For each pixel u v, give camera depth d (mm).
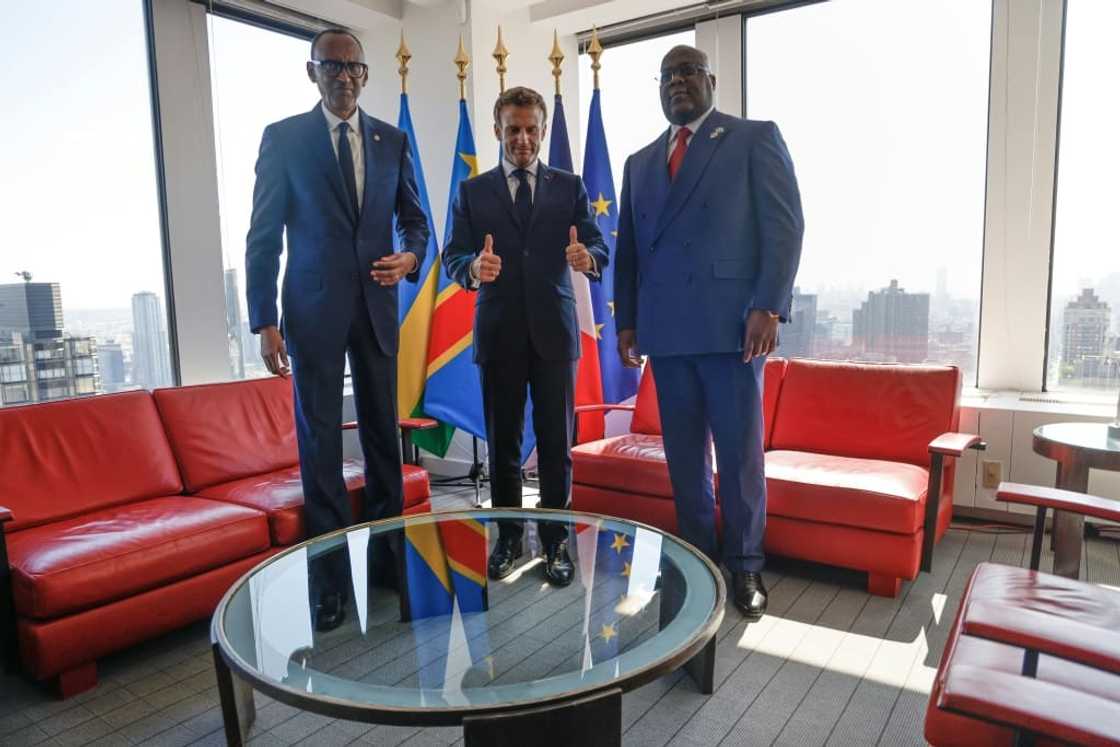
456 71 3682
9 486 2195
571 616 1661
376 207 2326
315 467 2354
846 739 1638
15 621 1852
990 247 3129
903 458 2746
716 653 2031
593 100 3455
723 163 2188
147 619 1991
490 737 1048
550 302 2400
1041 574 1507
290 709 1804
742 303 2186
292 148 2254
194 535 2088
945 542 2838
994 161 3072
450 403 3504
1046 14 2912
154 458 2541
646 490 2783
